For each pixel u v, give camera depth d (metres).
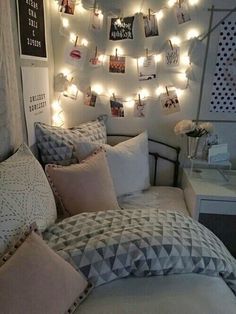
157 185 2.16
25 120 1.47
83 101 2.01
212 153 1.89
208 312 0.83
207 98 1.97
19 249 0.83
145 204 1.70
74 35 1.88
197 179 1.87
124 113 2.03
